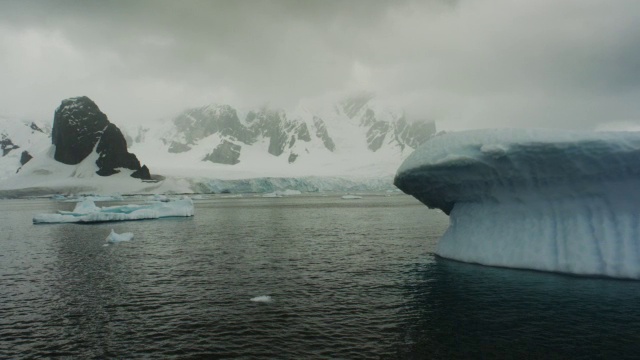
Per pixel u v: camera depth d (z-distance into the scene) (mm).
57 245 38406
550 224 23109
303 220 62875
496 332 15367
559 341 14508
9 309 18969
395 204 109812
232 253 33031
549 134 21109
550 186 22516
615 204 21250
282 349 14305
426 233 44250
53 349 14617
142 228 52938
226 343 14891
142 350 14445
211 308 18781
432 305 18500
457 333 15367
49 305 19516
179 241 40312
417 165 25969
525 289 19984
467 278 22406
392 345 14469
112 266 28234
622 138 19453
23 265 28969
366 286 22062
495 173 23500
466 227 27125
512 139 22000
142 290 21953
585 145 20109
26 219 70750
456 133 25469
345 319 17078
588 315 16656
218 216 72938
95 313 18312
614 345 14141
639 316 16391
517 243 24062
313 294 20781
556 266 22250
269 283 23141
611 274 20766
